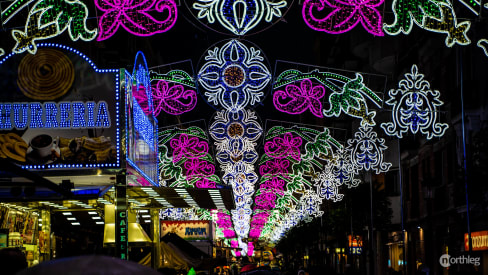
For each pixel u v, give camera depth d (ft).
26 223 58.95
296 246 273.54
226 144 87.35
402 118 70.95
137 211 72.28
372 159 101.40
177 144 108.37
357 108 70.90
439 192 121.70
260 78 57.88
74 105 50.01
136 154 55.98
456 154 107.76
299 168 140.67
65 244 68.28
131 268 6.00
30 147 49.55
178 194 61.11
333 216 171.01
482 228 97.45
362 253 163.73
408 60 142.72
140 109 59.16
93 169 49.24
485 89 98.63
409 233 152.46
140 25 42.04
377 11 43.78
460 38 46.44
